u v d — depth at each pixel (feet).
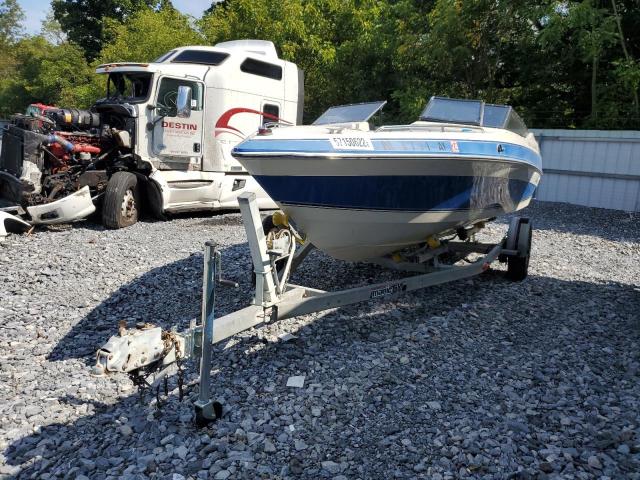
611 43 48.78
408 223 15.71
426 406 10.98
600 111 52.29
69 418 10.36
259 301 12.18
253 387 11.64
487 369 12.82
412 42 55.36
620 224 37.52
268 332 14.66
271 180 13.62
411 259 17.88
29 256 21.67
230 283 10.73
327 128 14.39
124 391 11.49
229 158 33.42
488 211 18.65
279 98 36.32
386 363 12.94
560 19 47.80
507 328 15.69
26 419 10.30
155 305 16.74
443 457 9.25
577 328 15.89
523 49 55.36
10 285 18.16
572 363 13.37
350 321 15.71
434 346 14.05
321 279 19.83
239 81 33.22
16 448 9.39
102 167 30.58
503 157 16.94
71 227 28.12
